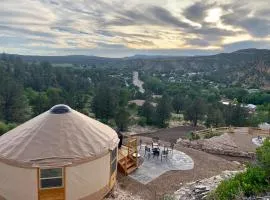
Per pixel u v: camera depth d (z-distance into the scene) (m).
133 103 75.06
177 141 21.39
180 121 66.38
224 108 62.25
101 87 74.00
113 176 12.46
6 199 10.79
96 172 11.19
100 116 63.50
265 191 6.76
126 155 14.45
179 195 10.80
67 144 10.83
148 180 13.03
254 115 58.69
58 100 65.12
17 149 10.57
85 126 12.12
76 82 99.44
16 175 10.32
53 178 10.27
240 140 21.36
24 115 58.09
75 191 10.64
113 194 11.84
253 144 20.16
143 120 62.22
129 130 57.31
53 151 10.45
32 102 66.31
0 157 10.41
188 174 13.82
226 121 56.34
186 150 17.88
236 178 7.88
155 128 60.47
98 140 11.78
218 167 14.96
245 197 6.60
